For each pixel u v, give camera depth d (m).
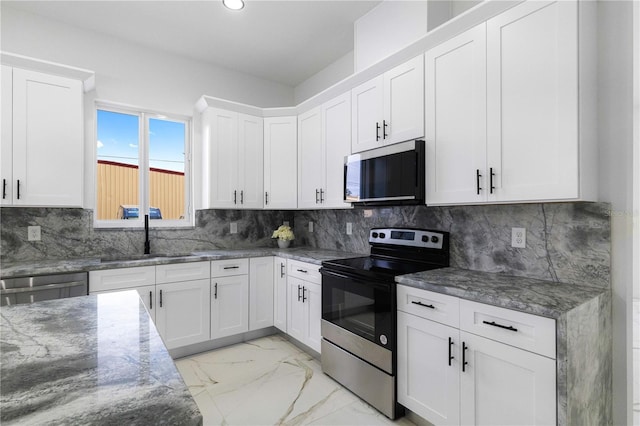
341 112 2.74
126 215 3.09
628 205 1.53
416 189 2.02
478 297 1.51
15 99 2.26
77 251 2.78
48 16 2.66
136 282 2.50
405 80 2.18
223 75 3.57
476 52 1.77
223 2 2.50
